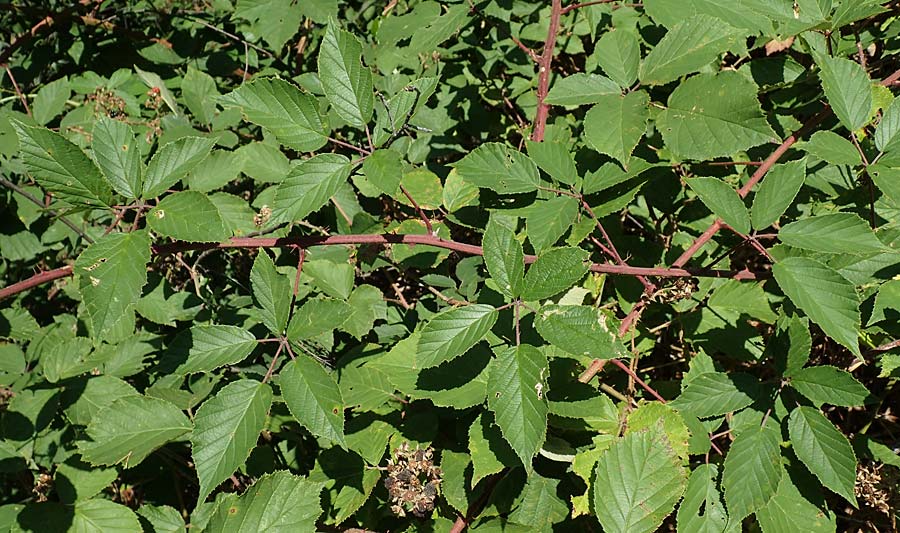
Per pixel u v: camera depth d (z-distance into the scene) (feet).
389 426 2.86
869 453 2.85
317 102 2.58
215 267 3.58
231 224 3.20
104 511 2.78
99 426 2.71
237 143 3.55
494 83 3.76
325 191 2.53
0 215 3.60
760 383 2.64
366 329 3.08
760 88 3.10
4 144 3.42
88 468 2.81
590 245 3.15
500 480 2.71
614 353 2.38
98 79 3.80
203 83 3.52
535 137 3.11
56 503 2.77
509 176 2.81
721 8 2.86
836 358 3.17
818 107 3.14
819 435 2.54
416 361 2.43
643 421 2.66
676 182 3.23
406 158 3.49
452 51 3.75
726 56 3.57
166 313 3.17
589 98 2.81
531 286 2.45
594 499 2.54
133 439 2.71
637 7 3.45
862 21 3.17
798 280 2.51
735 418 2.71
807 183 3.05
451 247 2.61
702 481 2.62
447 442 2.88
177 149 2.55
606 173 2.81
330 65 2.56
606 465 2.55
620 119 2.72
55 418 3.03
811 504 2.63
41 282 2.44
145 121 3.61
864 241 2.52
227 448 2.42
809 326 3.17
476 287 3.18
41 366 3.20
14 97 3.93
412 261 3.09
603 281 3.05
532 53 3.18
